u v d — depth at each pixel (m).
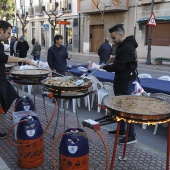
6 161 3.49
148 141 4.40
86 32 24.41
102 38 22.95
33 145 3.24
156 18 17.59
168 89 4.74
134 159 3.60
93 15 23.34
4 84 3.93
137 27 19.50
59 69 6.25
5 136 4.26
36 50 15.59
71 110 6.09
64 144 2.82
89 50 24.28
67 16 26.45
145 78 6.09
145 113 2.55
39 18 31.50
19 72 4.73
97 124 2.67
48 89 3.79
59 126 4.80
